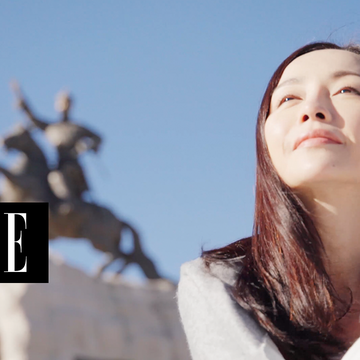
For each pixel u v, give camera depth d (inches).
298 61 61.9
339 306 57.7
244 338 50.9
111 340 563.2
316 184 56.5
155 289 621.3
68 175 702.5
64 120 748.0
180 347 590.2
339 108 57.4
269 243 58.7
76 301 564.1
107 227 692.1
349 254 59.0
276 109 61.6
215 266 58.7
